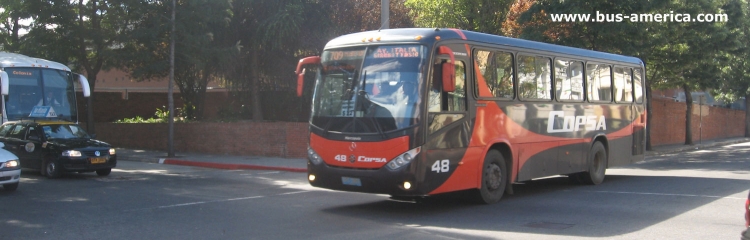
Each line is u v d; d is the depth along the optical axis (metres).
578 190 14.34
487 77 11.73
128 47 25.55
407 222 10.13
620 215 10.72
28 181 16.55
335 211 11.32
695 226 9.67
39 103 20.70
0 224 9.95
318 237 8.87
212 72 29.69
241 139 25.64
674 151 31.64
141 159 24.78
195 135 27.23
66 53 25.47
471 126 11.23
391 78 10.51
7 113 19.98
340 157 10.66
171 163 23.56
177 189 14.89
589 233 9.13
